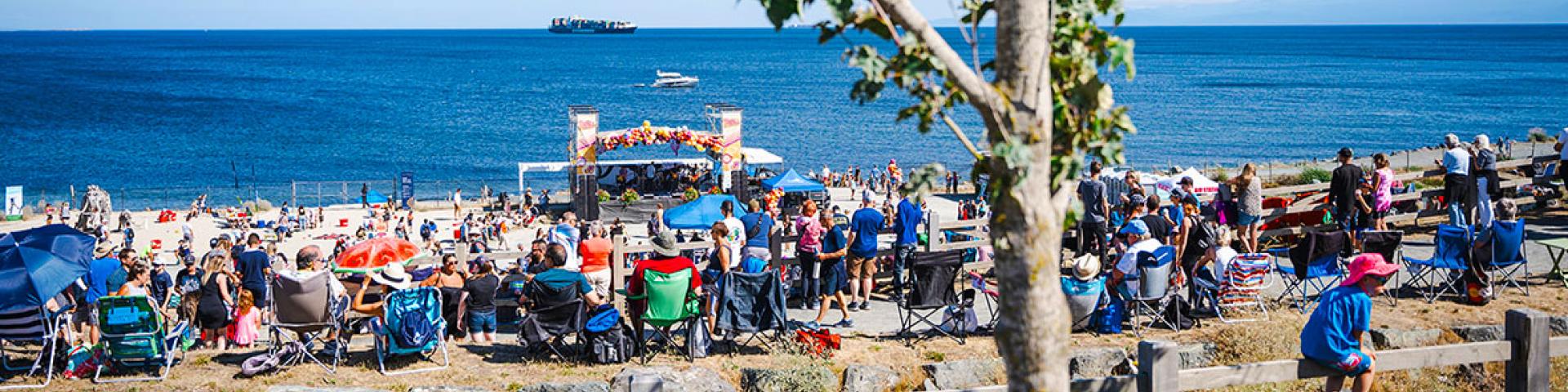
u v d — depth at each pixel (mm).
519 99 136250
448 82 172250
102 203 41000
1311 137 91438
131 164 75250
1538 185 18984
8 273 9719
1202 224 12242
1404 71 197500
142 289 10883
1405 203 19125
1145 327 11469
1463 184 15398
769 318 10656
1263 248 16016
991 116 4645
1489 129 96312
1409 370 10328
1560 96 135000
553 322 10516
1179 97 135000
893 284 14508
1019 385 4820
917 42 4609
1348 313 8016
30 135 93625
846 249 12977
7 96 138875
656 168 43781
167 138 91062
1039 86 4598
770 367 10148
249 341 11555
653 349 10977
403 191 46219
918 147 82500
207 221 42781
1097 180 14359
